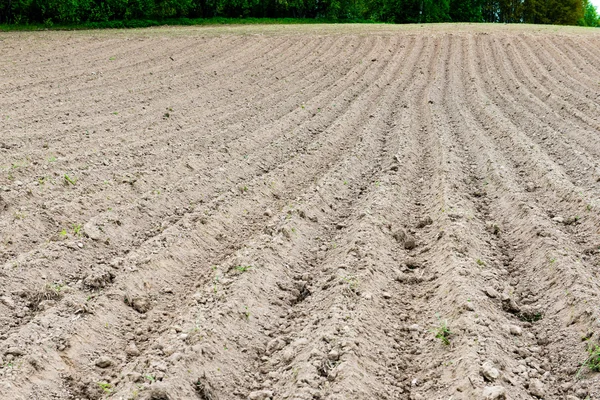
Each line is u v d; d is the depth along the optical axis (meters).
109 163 8.80
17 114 11.95
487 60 22.53
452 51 24.81
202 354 4.34
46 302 5.04
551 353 4.50
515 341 4.61
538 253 5.95
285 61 22.02
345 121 12.20
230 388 4.20
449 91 16.64
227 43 25.64
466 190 8.16
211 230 6.74
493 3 66.81
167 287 5.61
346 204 7.82
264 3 42.25
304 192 7.91
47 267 5.59
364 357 4.36
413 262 6.06
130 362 4.40
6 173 7.97
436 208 7.38
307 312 5.11
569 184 7.73
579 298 4.87
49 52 21.03
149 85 16.30
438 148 10.14
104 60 20.20
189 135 11.02
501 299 5.17
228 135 11.07
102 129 11.15
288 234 6.47
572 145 9.98
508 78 18.44
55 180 7.73
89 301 5.08
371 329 4.74
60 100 13.66
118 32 28.27
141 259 5.81
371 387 4.07
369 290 5.30
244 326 4.86
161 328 4.88
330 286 5.40
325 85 17.45
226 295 5.17
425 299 5.32
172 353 4.33
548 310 5.04
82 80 16.45
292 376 4.15
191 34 28.09
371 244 6.17
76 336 4.60
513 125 11.66
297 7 43.12
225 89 16.38
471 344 4.36
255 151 10.06
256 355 4.61
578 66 20.41
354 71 19.97
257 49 24.47
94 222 6.54
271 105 14.38
